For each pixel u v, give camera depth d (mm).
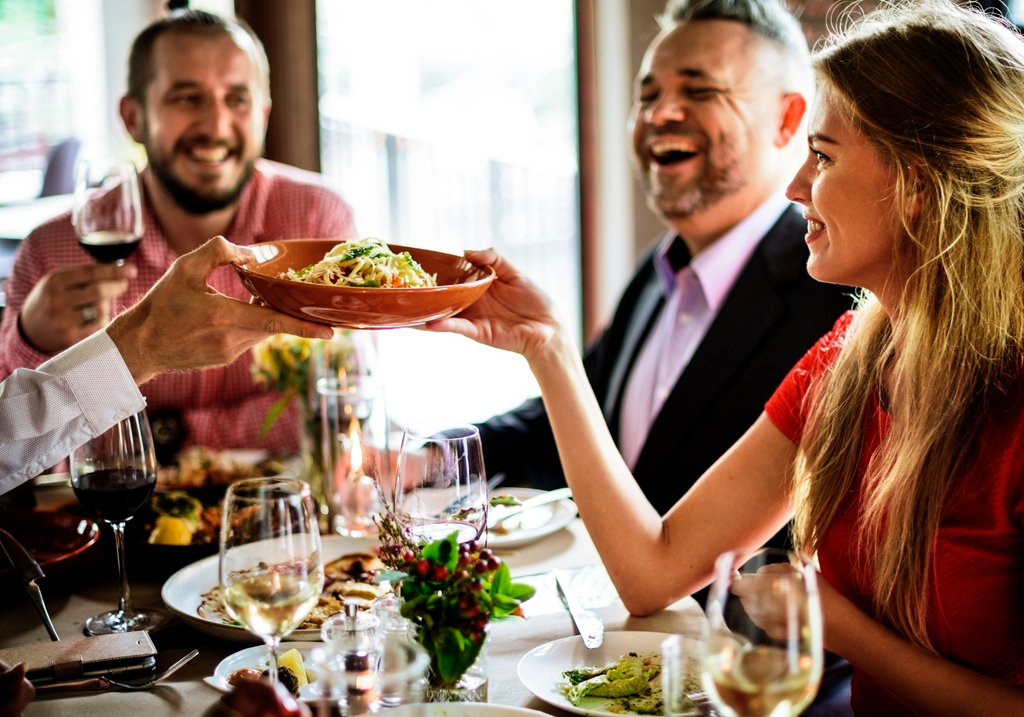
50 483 1954
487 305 1565
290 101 4164
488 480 2287
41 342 2078
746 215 2332
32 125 5242
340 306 1285
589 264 4398
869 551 1405
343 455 1766
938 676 1253
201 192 2609
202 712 1123
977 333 1293
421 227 4734
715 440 2131
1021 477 1259
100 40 5164
